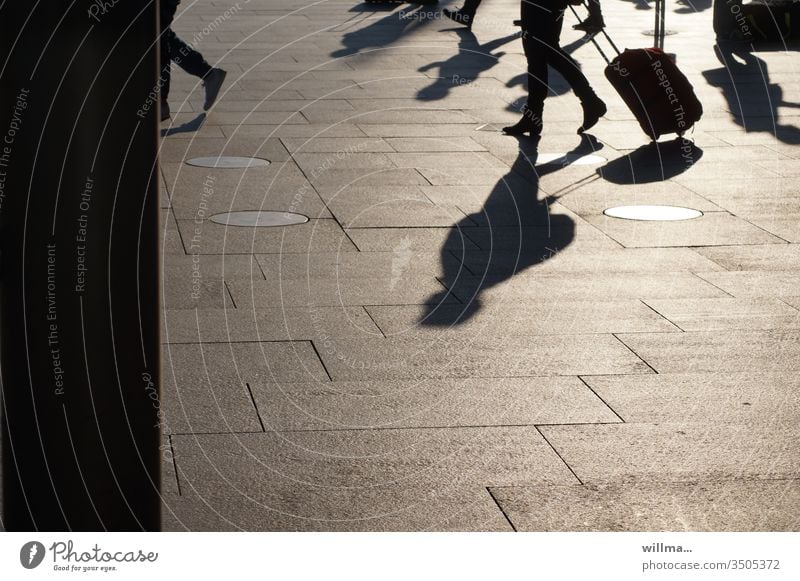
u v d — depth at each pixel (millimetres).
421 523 2893
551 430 3459
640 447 3338
